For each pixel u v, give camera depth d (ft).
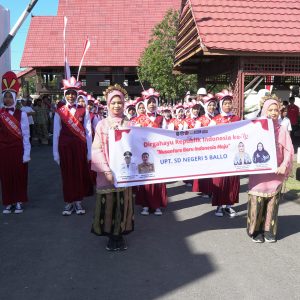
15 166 25.21
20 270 17.07
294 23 39.58
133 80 125.29
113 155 18.54
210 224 23.43
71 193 24.76
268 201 19.98
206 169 20.02
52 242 20.36
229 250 19.24
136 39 124.16
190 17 43.73
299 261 17.92
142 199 25.18
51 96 121.60
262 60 38.06
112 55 120.98
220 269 17.07
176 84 83.05
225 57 42.34
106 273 16.75
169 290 15.24
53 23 127.34
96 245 19.94
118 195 18.65
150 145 19.21
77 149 24.89
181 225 23.26
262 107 20.71
